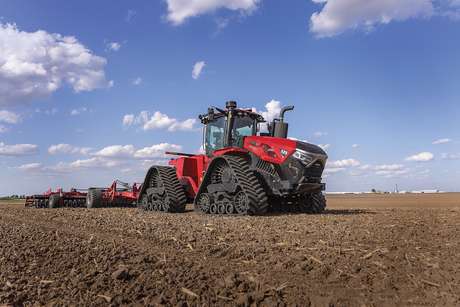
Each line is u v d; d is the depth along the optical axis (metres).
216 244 5.85
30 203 19.75
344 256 4.93
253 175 10.38
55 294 4.07
